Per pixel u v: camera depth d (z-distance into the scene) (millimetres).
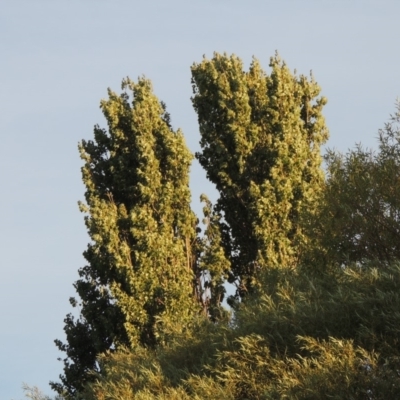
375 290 39344
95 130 68250
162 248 62344
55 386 64188
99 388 46188
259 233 64125
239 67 69062
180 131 66812
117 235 63469
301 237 54438
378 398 34781
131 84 68625
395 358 35875
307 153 66875
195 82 68625
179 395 40000
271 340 40500
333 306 39938
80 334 64750
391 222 48656
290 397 35375
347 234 49438
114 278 63406
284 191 64188
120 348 59438
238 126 66562
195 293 64812
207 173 68375
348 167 50125
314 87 69625
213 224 66562
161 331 58188
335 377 35312
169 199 65000
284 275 49531
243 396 39719
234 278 66688
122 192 67188
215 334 44875
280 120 67125
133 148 67125
